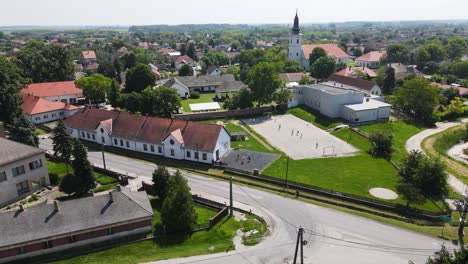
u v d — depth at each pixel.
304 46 186.75
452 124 101.88
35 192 59.59
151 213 47.16
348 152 77.69
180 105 100.88
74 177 56.53
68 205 45.62
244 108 109.00
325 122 98.81
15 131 71.38
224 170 69.12
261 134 90.75
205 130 74.12
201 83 143.25
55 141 66.00
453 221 51.44
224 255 43.09
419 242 46.03
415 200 52.78
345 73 140.38
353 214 53.19
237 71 166.75
